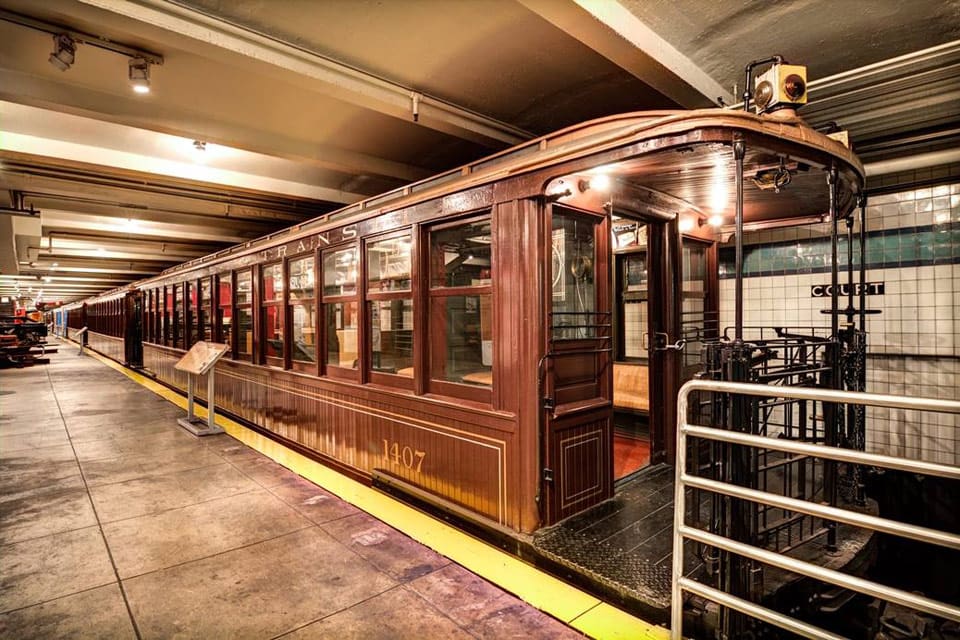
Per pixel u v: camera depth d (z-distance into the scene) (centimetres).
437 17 335
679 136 254
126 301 1695
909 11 306
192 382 748
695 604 248
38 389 1135
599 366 396
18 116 494
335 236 540
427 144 577
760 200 410
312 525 386
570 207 357
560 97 459
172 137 551
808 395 188
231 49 331
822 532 286
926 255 436
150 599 286
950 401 159
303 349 638
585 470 371
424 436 421
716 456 245
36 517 402
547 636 251
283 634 255
